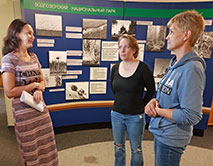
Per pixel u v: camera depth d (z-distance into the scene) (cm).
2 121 308
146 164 202
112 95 279
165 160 101
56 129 269
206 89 261
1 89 520
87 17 241
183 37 88
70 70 252
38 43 225
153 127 105
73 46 245
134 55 154
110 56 262
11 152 220
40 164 158
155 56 266
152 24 254
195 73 83
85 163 203
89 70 261
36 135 150
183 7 244
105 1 241
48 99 249
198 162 211
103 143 247
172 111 91
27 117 141
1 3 253
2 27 262
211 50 248
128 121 155
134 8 248
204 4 236
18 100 139
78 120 278
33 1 212
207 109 266
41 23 221
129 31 255
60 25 231
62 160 207
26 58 147
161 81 105
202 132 276
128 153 223
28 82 146
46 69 237
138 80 147
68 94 260
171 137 95
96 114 284
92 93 272
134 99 151
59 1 225
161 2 246
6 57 135
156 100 109
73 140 254
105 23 247
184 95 84
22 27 136
